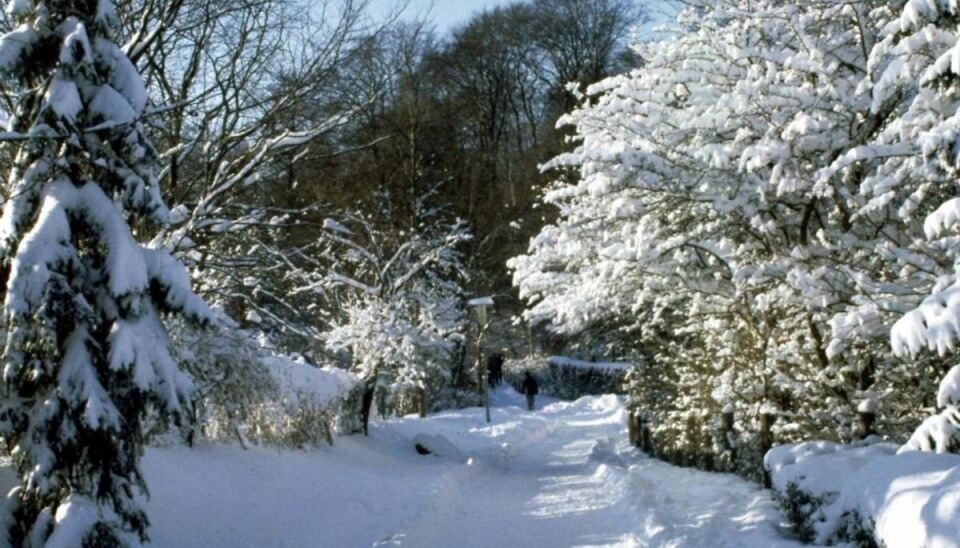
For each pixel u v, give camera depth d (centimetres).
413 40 2683
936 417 605
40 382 684
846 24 1020
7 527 677
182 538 876
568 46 4519
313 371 1569
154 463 1020
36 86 728
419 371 2394
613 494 1241
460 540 998
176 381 712
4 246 682
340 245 2534
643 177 1059
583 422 2975
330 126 1220
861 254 914
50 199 683
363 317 2175
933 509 459
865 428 938
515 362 4578
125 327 691
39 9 705
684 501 1070
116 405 708
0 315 695
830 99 935
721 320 1209
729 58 1088
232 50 1243
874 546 555
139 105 741
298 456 1384
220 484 1064
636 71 1210
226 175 1184
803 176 926
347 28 1267
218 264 1252
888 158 805
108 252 696
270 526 986
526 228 3788
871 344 896
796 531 754
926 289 788
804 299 920
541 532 1028
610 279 1108
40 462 665
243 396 1227
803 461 758
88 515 656
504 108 4816
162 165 1203
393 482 1354
